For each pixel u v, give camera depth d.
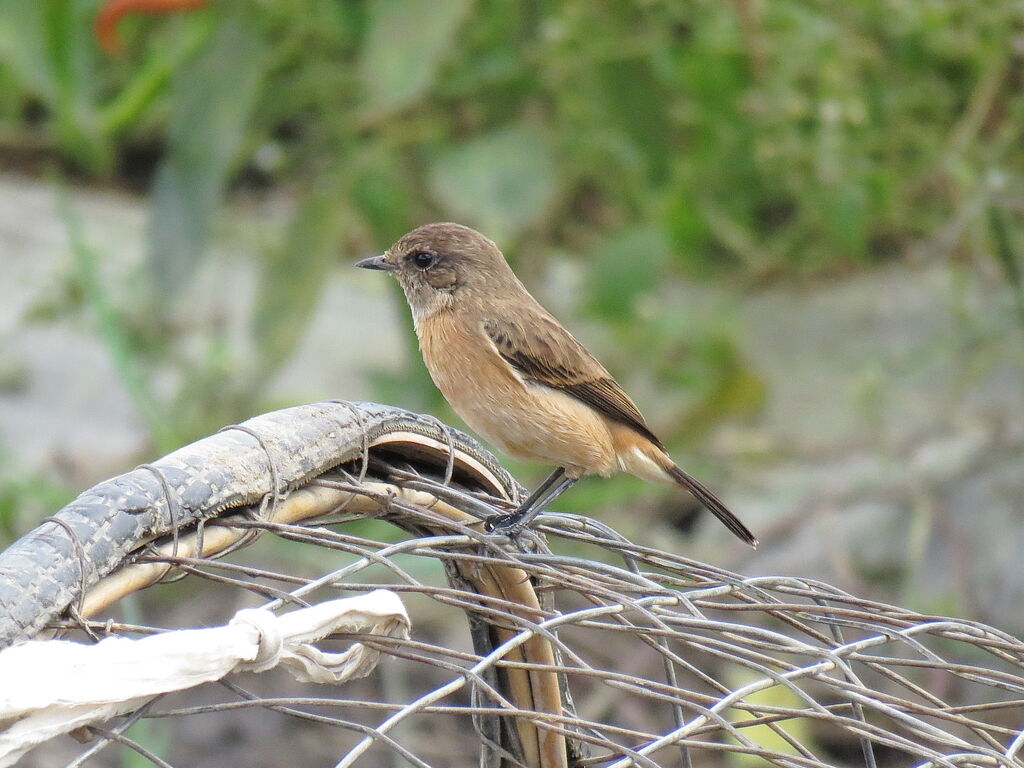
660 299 15.36
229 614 12.09
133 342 14.13
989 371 14.40
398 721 4.50
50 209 16.95
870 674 11.06
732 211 14.98
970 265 14.50
